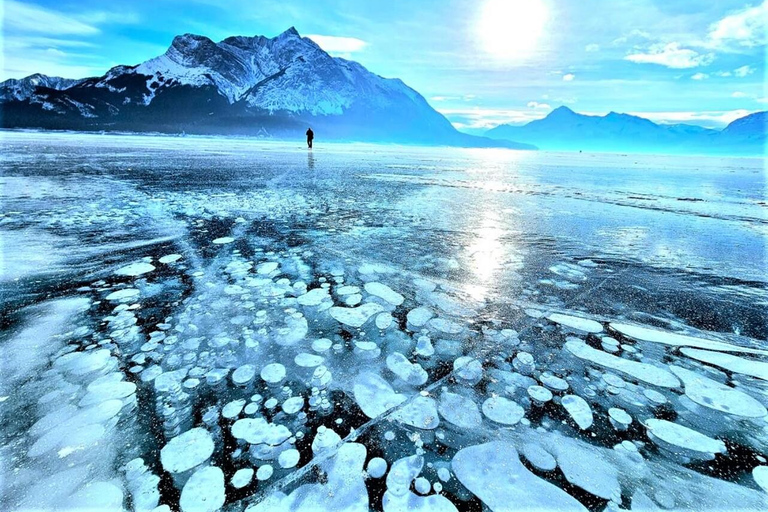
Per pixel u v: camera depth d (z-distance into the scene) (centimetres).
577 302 303
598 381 203
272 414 174
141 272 345
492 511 131
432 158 2886
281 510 131
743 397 189
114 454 151
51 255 379
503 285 336
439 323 265
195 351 223
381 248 439
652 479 145
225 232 490
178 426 166
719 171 2102
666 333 256
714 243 492
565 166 2277
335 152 2925
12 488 137
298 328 253
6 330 239
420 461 151
